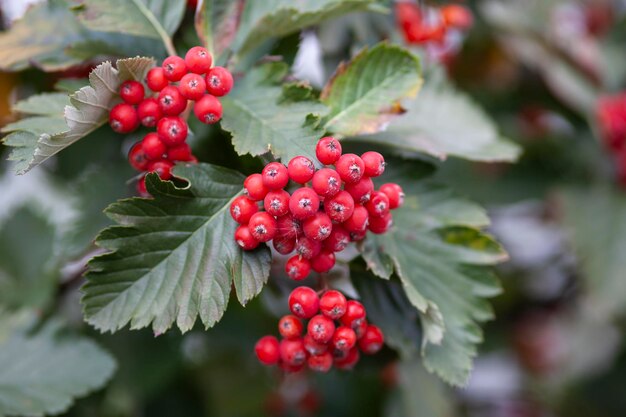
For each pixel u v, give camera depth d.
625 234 0.67
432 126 0.54
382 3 0.54
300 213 0.41
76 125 0.43
